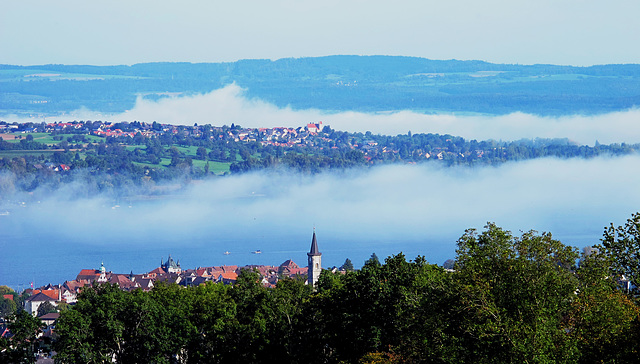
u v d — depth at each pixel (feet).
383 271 401.90
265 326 463.42
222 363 467.52
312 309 446.60
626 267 283.18
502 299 274.57
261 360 447.83
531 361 244.83
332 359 424.87
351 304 404.98
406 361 323.98
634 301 283.79
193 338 488.85
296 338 444.96
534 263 278.67
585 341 255.50
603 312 258.98
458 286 285.43
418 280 376.48
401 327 348.59
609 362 240.73
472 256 300.40
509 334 254.27
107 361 471.21
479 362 260.83
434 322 298.76
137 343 486.38
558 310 269.64
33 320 447.42
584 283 275.80
